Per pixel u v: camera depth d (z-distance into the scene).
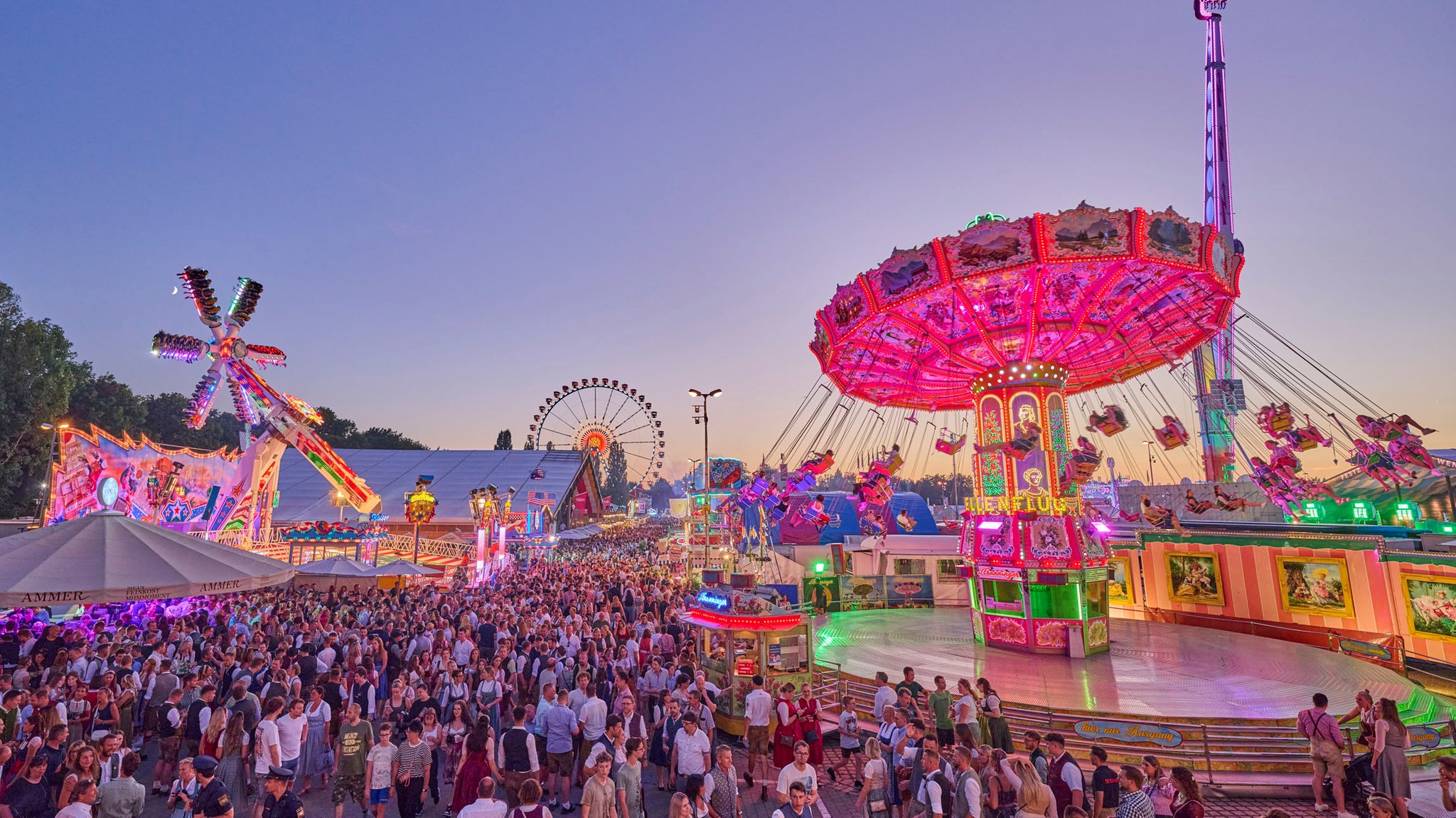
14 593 11.49
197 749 9.97
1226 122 35.72
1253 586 21.50
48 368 40.22
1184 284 17.95
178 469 23.73
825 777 11.94
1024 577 18.33
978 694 12.58
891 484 19.28
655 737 11.23
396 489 53.66
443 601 23.11
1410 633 17.61
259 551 28.42
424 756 9.16
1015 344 19.97
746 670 13.63
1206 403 26.06
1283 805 10.88
